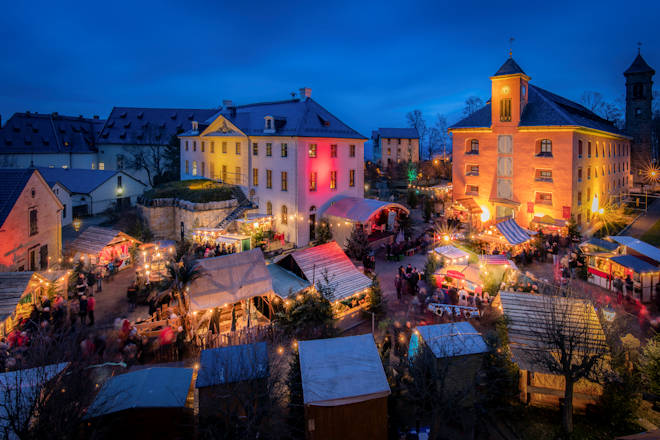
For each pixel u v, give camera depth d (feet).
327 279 71.00
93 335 61.05
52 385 33.50
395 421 43.29
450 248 91.15
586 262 90.07
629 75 200.44
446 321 69.87
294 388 44.32
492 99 141.18
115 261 100.94
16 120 227.81
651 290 75.87
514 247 105.70
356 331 68.69
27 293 65.36
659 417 46.03
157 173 237.45
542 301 54.13
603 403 45.70
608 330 49.32
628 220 146.00
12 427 30.50
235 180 152.97
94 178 173.17
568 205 126.93
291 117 138.82
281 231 135.44
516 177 137.49
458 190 153.38
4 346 49.70
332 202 138.92
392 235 131.95
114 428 36.91
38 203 90.84
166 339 58.75
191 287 66.08
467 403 45.42
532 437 43.45
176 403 38.37
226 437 36.40
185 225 137.08
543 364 45.01
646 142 199.93
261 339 62.23
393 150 315.37
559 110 131.44
